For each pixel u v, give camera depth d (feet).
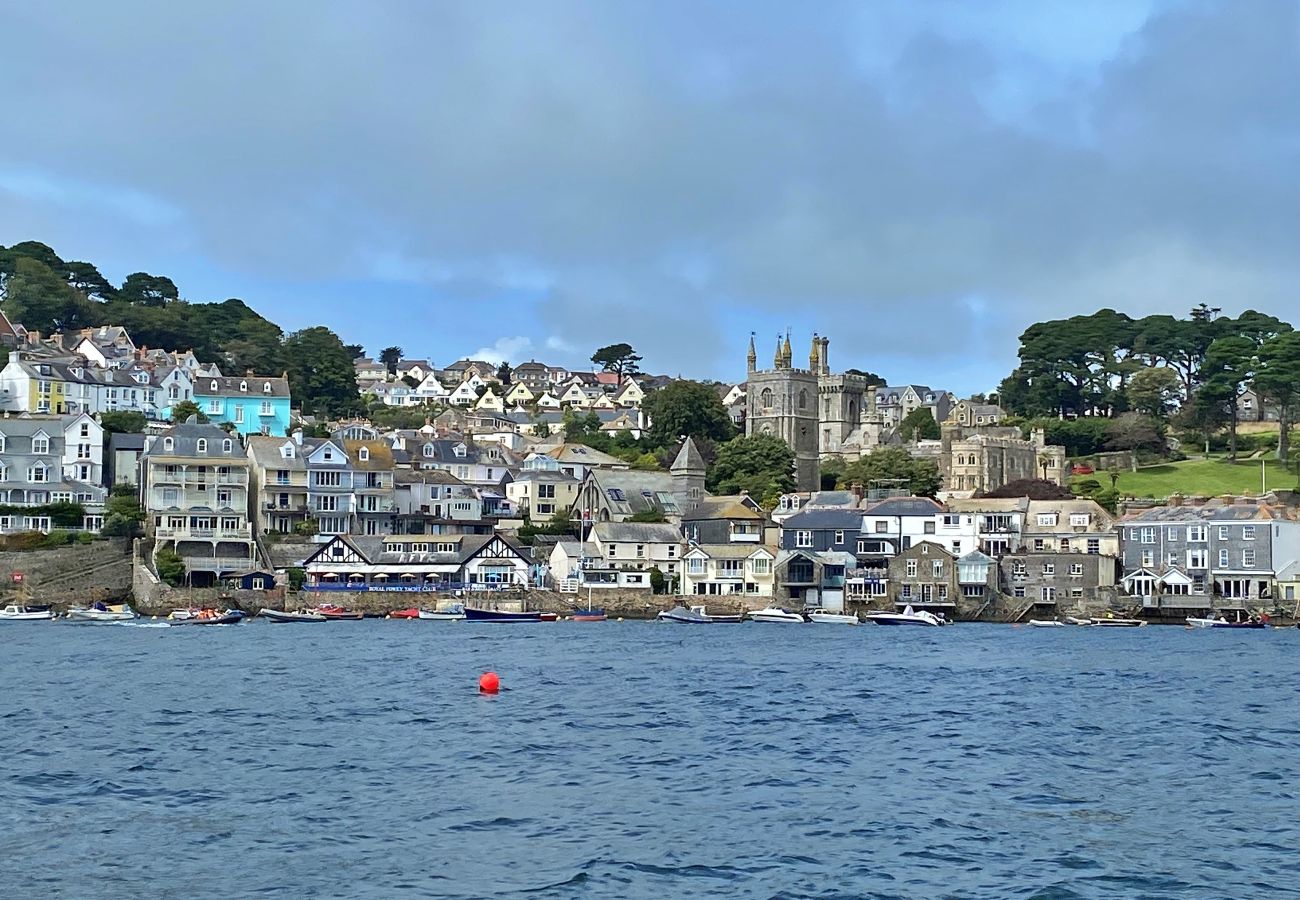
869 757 289.33
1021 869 204.54
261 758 280.51
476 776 265.34
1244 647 570.05
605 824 229.04
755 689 396.78
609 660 480.64
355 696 372.99
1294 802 248.73
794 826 228.84
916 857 210.79
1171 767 280.51
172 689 385.09
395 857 208.33
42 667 440.86
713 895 192.44
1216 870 204.64
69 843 213.46
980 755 292.61
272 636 582.76
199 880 196.24
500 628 653.30
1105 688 408.05
